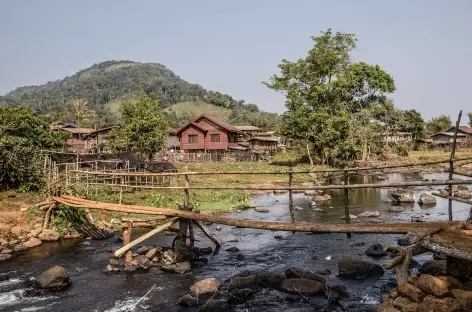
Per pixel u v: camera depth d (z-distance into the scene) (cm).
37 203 1842
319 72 5362
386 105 6119
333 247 1538
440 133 8219
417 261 1288
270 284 1130
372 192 3284
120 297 1079
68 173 2003
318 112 5141
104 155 2817
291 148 7694
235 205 2545
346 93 5409
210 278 1134
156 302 1043
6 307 1015
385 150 6216
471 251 602
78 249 1535
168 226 1388
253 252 1510
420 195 2762
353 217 2100
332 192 3338
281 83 5328
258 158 6106
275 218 2142
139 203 2239
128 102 3947
